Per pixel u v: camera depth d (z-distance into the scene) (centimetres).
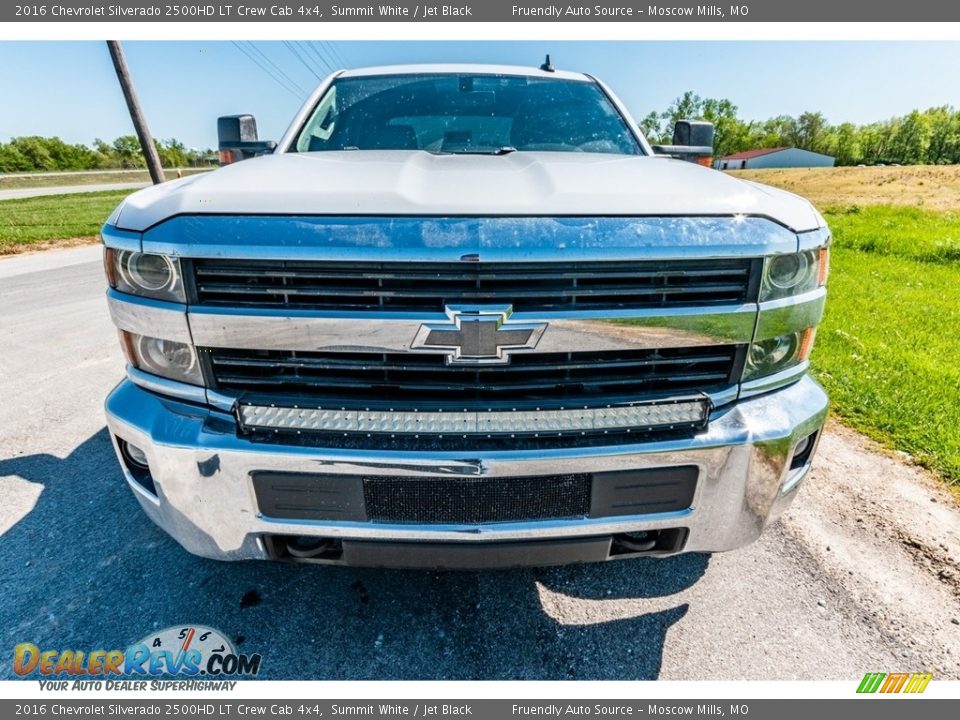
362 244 129
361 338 135
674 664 173
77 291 697
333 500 144
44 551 217
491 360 136
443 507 145
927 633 184
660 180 160
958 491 262
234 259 132
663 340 141
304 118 257
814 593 200
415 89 273
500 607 193
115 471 274
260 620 186
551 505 146
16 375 400
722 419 150
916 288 743
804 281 152
